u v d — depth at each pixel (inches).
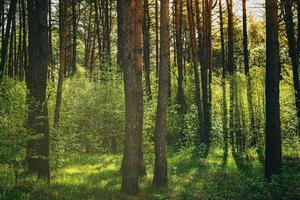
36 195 432.8
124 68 487.5
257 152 816.9
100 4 1344.7
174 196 477.7
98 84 980.6
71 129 926.4
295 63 794.8
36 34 550.3
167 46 543.5
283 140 832.9
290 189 451.5
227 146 947.3
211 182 550.0
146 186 533.0
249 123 963.3
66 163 748.6
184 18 1370.6
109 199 446.0
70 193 460.1
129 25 482.6
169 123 1010.7
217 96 1130.0
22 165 575.8
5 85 626.2
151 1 1285.7
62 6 1067.9
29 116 544.4
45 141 549.6
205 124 960.9
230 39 1066.1
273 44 529.7
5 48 938.7
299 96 786.2
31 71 581.0
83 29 1712.6
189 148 936.3
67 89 970.1
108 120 952.9
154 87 1100.5
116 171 641.0
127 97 484.1
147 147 933.8
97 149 970.1
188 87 1228.5
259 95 977.5
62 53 896.3
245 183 506.6
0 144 442.3
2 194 417.1
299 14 842.8
